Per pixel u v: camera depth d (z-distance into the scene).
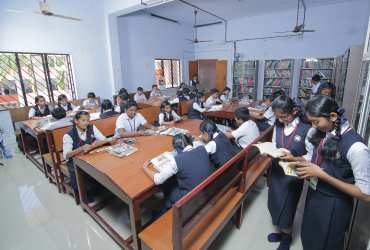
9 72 4.54
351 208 1.18
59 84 5.43
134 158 1.95
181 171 1.49
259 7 6.75
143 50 7.34
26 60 4.78
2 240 1.92
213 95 5.03
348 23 6.14
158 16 7.63
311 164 1.14
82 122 2.16
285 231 1.66
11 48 4.39
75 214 2.27
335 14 6.28
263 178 2.99
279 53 7.50
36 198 2.56
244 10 7.09
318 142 1.21
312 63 6.61
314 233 1.30
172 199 1.71
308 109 1.06
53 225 2.11
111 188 1.59
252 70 7.90
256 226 2.05
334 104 1.01
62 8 5.11
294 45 7.14
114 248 1.82
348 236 1.62
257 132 2.42
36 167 3.40
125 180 1.56
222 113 4.21
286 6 6.66
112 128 3.15
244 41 8.22
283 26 7.25
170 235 1.35
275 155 1.36
